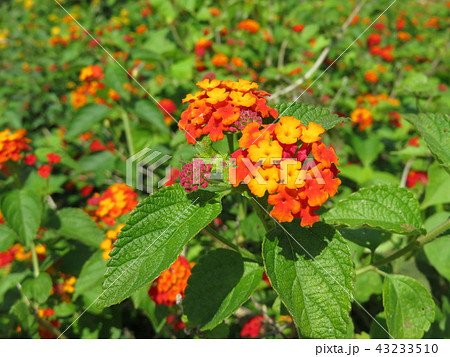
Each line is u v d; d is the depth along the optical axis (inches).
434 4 33.1
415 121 7.0
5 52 26.1
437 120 7.0
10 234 9.4
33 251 9.4
